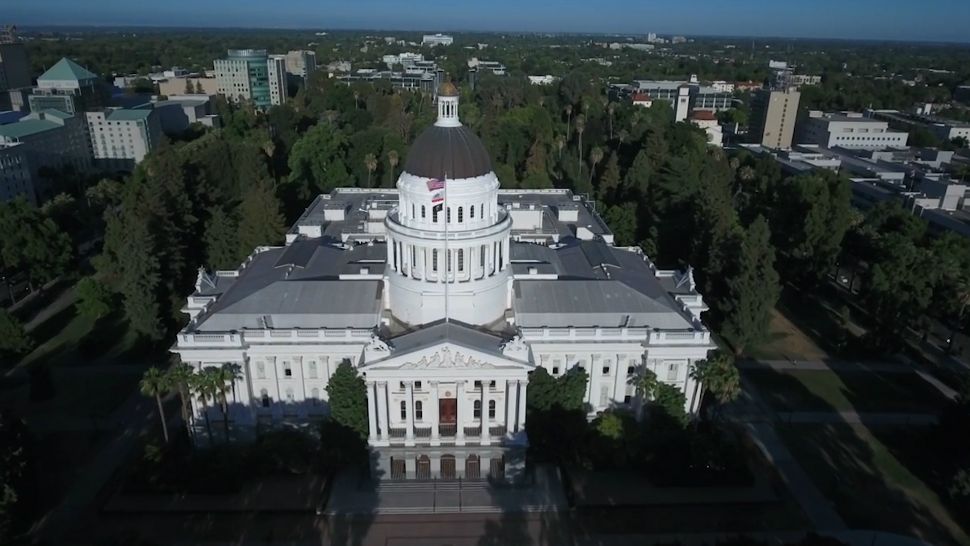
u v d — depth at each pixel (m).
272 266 100.81
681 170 155.50
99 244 163.38
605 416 84.88
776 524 77.25
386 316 90.25
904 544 74.56
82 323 123.38
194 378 81.62
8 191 181.38
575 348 87.19
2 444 72.75
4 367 108.06
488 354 77.81
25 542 68.88
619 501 80.00
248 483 82.31
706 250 128.62
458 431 82.44
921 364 114.56
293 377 88.69
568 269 100.31
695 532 76.00
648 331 87.12
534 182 173.25
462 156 83.00
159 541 73.62
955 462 88.31
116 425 93.44
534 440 84.81
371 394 79.75
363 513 77.94
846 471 86.50
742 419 97.00
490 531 75.75
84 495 80.31
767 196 167.88
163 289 117.00
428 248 85.06
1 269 128.25
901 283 114.69
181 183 136.50
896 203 155.88
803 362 114.06
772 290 109.25
